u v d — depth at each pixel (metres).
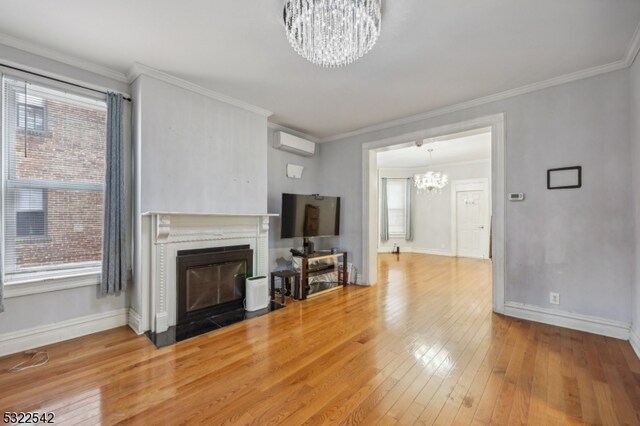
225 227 3.33
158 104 2.81
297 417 1.60
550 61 2.57
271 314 3.26
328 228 4.62
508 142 3.19
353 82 3.00
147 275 2.71
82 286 2.62
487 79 2.91
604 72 2.65
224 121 3.35
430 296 3.98
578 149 2.79
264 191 3.78
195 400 1.74
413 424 1.55
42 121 2.47
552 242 2.92
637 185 2.38
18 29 2.15
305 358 2.25
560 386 1.89
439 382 1.94
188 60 2.60
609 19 2.01
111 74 2.76
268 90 3.20
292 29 1.98
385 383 1.93
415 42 2.29
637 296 2.39
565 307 2.86
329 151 5.08
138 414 1.62
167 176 2.86
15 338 2.30
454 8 1.91
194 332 2.73
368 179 4.60
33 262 2.44
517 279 3.14
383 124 4.31
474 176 7.63
